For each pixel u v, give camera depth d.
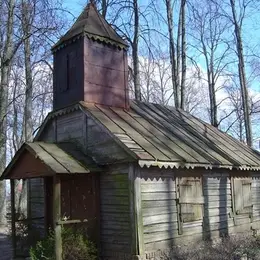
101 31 13.14
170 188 11.71
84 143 11.98
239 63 24.75
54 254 9.89
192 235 12.31
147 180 10.97
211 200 13.45
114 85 13.23
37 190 14.30
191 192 12.52
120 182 10.91
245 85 24.44
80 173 10.84
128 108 13.66
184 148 12.59
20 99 33.78
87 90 12.38
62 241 10.17
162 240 11.15
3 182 20.84
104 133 11.40
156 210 11.09
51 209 12.64
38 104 37.78
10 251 14.00
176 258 10.70
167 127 14.04
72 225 11.64
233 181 14.77
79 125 12.34
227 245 12.49
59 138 13.23
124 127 11.85
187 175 12.46
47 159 10.46
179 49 23.50
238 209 14.77
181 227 11.89
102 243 11.20
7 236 17.33
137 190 10.53
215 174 13.85
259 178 16.58
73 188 12.02
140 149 10.79
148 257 10.50
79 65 12.59
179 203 11.90
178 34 23.62
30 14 20.22
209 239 12.97
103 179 11.40
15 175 11.61
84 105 12.11
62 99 13.20
